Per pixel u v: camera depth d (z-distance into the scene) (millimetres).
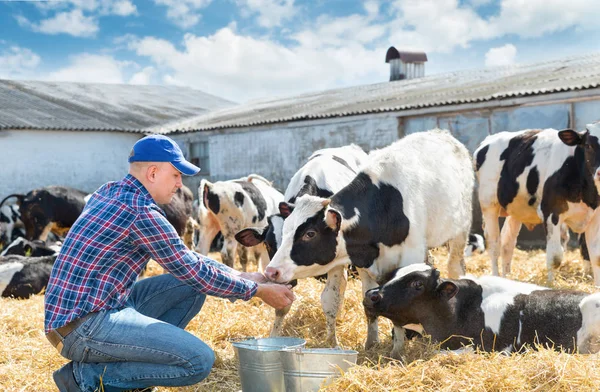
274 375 3764
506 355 4445
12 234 15562
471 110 14602
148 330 3445
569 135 7160
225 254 9539
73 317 3371
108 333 3416
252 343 4086
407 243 5352
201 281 3580
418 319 4676
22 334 6363
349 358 3939
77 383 3527
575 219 7570
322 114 17219
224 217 9477
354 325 5824
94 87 30312
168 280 3953
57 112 22656
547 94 13312
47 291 3486
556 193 7535
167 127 22531
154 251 3475
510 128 14023
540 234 13898
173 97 31328
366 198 5164
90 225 3430
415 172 5520
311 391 3697
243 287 3686
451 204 5805
